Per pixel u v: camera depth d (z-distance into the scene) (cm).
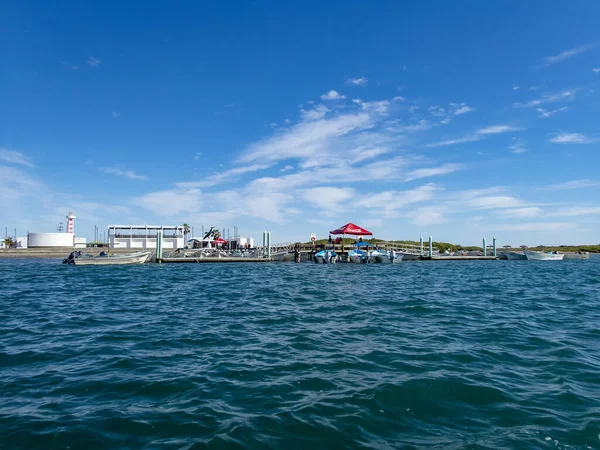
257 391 674
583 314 1425
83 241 8612
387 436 515
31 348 973
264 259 5481
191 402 629
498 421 559
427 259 6241
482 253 7050
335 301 1736
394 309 1519
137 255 5138
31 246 8181
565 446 489
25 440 507
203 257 5409
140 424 550
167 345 994
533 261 6316
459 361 841
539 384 704
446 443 497
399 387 683
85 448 488
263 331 1145
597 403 618
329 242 5641
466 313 1438
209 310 1520
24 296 1986
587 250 11131
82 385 711
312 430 530
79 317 1389
